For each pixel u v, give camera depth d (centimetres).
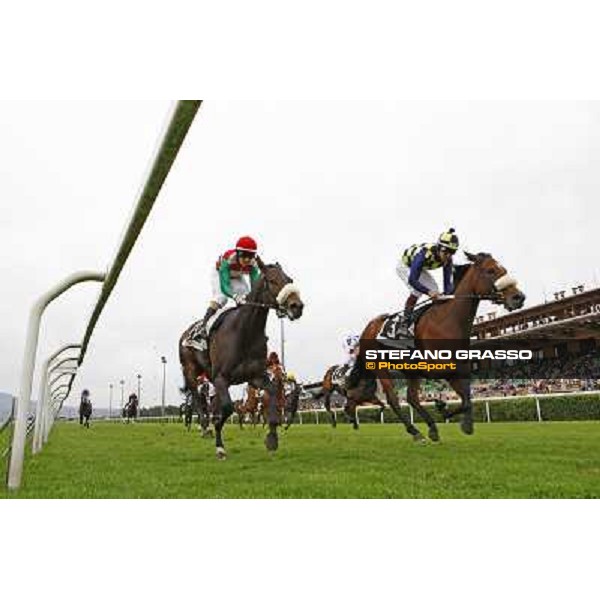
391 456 450
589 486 287
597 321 2059
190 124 180
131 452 554
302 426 1529
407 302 622
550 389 2155
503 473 338
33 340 326
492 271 505
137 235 273
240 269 579
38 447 584
